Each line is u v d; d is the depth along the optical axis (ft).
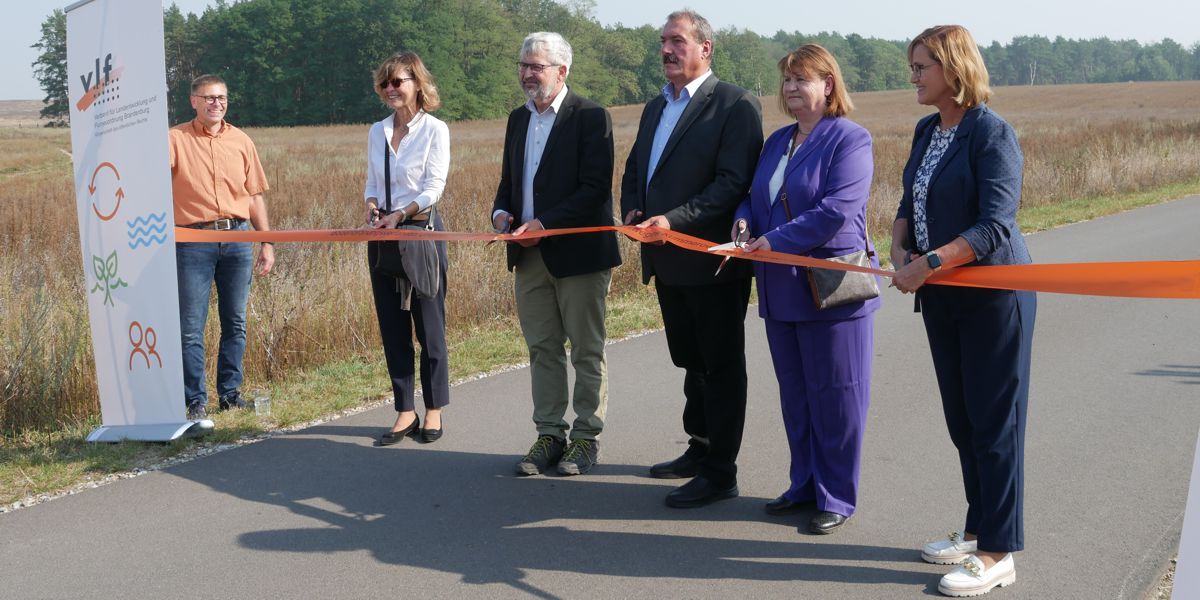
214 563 12.76
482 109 356.38
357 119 359.66
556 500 14.89
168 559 12.87
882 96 357.20
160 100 16.15
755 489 15.29
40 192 56.65
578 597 11.81
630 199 15.16
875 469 16.03
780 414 19.20
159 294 16.92
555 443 16.44
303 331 23.27
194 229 17.84
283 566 12.68
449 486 15.48
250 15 369.09
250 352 21.97
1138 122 139.23
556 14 428.97
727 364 14.37
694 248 13.00
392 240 16.71
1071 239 42.98
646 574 12.41
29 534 13.62
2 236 38.01
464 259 28.78
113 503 14.71
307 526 13.92
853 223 13.32
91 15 17.15
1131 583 12.03
